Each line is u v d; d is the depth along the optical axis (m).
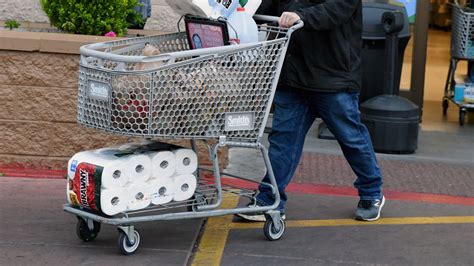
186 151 6.07
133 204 5.88
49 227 6.59
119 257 5.98
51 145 7.94
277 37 6.21
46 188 7.59
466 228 6.86
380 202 6.96
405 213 7.20
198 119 5.80
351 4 6.10
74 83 7.81
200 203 6.38
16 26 9.30
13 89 7.84
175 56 5.62
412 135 9.12
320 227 6.77
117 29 8.43
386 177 8.27
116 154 5.95
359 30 6.48
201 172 7.91
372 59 9.61
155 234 6.49
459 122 10.77
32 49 7.74
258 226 6.75
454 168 8.71
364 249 6.30
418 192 7.85
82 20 8.26
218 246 6.28
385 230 6.74
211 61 5.76
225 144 5.98
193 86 5.71
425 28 10.52
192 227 6.68
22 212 6.93
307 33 6.25
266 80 6.00
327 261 6.04
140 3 9.01
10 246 6.16
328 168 8.49
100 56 5.70
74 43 7.71
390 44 9.10
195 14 6.20
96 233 6.27
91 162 5.83
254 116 6.03
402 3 10.48
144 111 5.60
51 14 8.35
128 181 5.84
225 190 6.59
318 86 6.32
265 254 6.14
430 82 13.18
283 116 6.48
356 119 6.58
